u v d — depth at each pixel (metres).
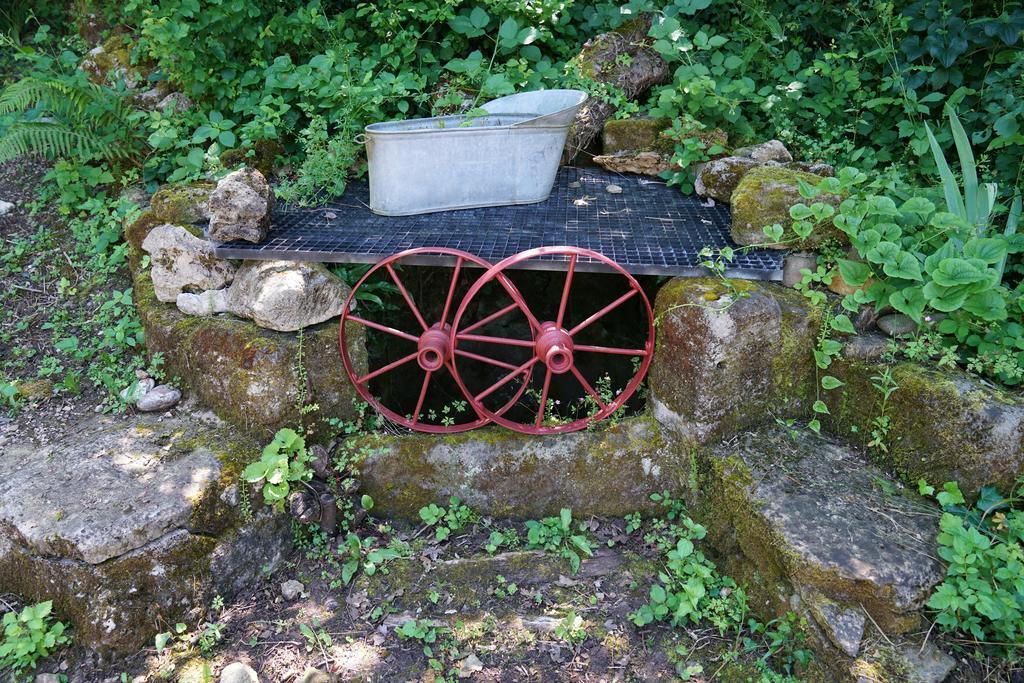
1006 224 3.45
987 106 3.74
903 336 2.96
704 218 3.54
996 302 2.72
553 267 2.95
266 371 2.91
